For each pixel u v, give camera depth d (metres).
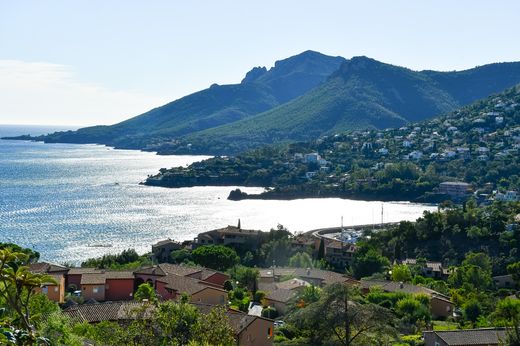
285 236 162.75
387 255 161.62
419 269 137.75
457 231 164.38
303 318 52.19
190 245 163.00
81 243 171.50
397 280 118.06
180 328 41.84
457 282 121.12
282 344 55.00
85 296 88.75
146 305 44.03
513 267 128.12
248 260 147.12
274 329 67.19
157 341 41.22
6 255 26.61
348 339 50.25
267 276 112.00
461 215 172.00
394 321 56.09
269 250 152.88
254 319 61.59
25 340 22.39
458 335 66.50
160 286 87.75
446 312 94.75
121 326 44.31
